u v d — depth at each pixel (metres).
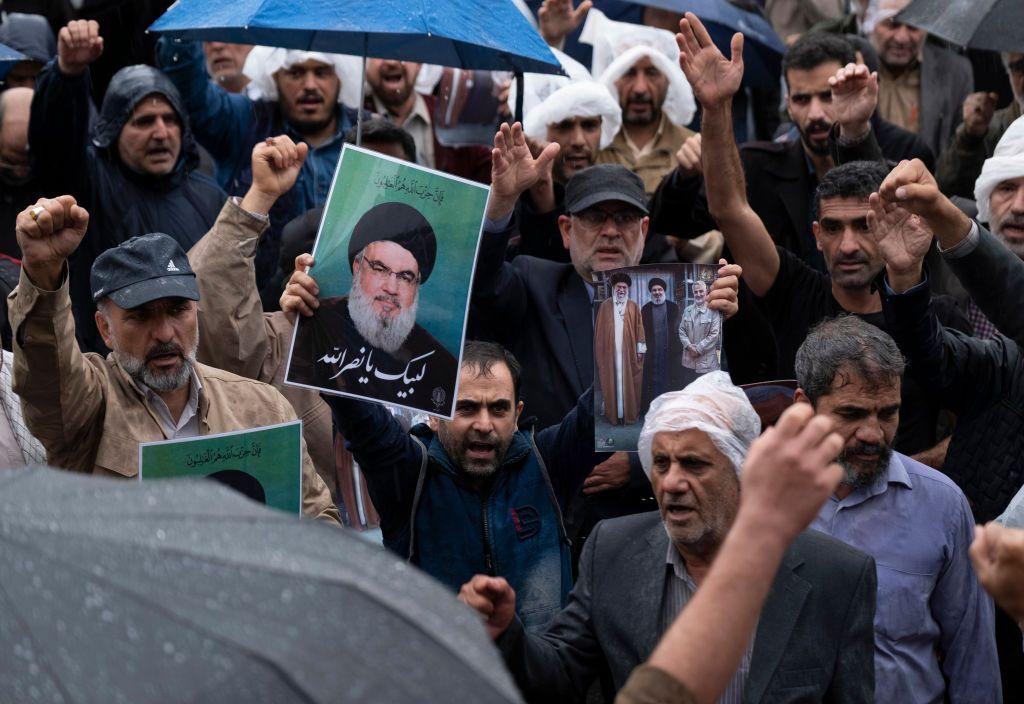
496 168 5.00
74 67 6.08
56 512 2.08
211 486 2.25
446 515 4.48
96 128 6.44
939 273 6.28
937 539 4.33
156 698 1.80
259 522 2.11
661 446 3.64
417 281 4.21
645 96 7.40
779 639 3.54
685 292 4.60
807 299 5.58
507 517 4.50
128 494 2.18
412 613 1.96
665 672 2.08
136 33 7.62
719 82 5.17
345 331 4.19
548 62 5.32
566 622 3.85
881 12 8.52
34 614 1.89
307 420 5.45
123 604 1.89
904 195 4.31
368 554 2.10
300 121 7.36
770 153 6.75
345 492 5.13
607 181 5.44
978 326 6.12
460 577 4.46
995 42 6.32
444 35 5.01
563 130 6.60
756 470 2.15
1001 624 4.81
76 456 4.53
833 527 4.35
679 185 5.83
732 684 3.56
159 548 1.98
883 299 4.76
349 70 7.54
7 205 6.52
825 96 6.54
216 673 1.81
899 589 4.27
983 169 5.84
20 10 8.67
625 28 7.92
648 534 3.84
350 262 4.20
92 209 6.34
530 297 5.59
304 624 1.89
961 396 4.95
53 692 1.82
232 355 5.16
